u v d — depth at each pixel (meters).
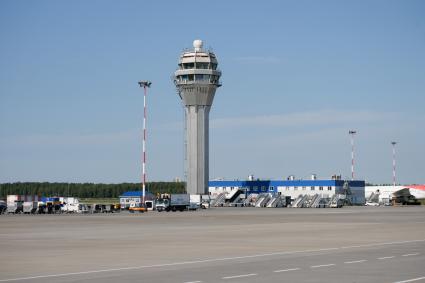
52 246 46.56
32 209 151.25
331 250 42.06
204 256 38.31
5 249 43.97
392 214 123.38
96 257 37.94
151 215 125.12
